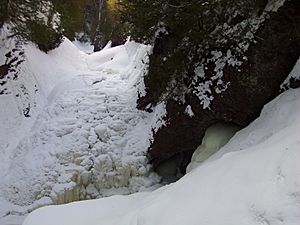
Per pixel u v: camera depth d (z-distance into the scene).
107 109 11.34
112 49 18.00
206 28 6.98
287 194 2.34
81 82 13.25
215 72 7.64
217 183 2.95
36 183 9.55
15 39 12.43
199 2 6.39
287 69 6.61
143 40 8.11
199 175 3.32
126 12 7.39
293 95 5.83
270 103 6.21
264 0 6.72
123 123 10.77
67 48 16.98
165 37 8.35
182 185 3.32
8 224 8.84
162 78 8.47
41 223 4.11
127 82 13.45
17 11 10.23
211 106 7.74
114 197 4.35
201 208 2.78
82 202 4.35
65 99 12.04
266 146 3.15
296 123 3.31
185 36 7.30
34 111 12.12
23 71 12.70
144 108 10.91
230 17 7.04
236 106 7.38
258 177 2.69
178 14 6.77
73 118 11.09
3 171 10.22
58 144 10.34
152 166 9.91
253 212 2.45
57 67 14.95
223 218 2.57
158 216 3.01
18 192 9.54
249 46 6.92
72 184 9.54
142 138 10.20
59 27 12.71
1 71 12.07
